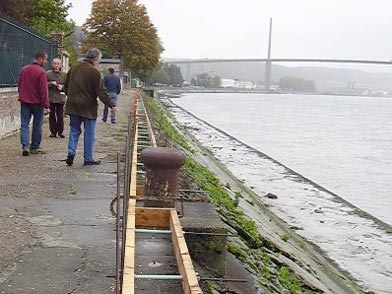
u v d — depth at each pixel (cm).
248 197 2236
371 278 1466
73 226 767
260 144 4794
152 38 8494
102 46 8194
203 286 660
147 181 788
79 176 1089
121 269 516
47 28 3703
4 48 1606
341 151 4622
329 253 1664
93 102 1177
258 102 15212
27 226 757
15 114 1673
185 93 17900
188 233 716
